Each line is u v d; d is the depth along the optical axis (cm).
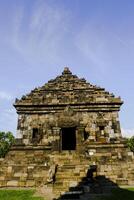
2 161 2805
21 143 3025
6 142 6241
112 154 2850
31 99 3297
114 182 2459
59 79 3547
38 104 3234
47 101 3278
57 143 2886
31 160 2850
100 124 3112
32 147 2977
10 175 2644
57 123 3009
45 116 3198
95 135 3048
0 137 6269
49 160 2792
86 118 3152
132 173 2602
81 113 3184
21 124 3155
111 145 2950
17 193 2173
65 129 3192
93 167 2484
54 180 2359
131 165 2686
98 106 3198
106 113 3175
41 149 2969
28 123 3162
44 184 2423
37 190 2253
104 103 3200
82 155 2780
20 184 2561
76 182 2306
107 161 2773
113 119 3134
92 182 2317
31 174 2625
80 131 2942
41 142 3030
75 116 3030
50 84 3484
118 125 3097
